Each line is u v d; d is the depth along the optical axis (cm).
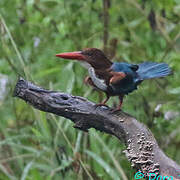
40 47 1193
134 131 680
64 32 1114
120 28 1209
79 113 705
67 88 1007
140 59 1157
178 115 1077
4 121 1171
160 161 639
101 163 979
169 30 1253
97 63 757
